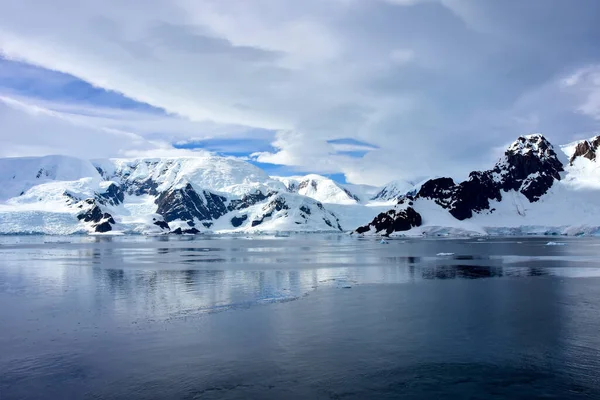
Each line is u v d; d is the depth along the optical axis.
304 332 44.12
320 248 186.62
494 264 104.12
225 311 53.44
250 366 35.31
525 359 36.41
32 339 42.59
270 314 51.69
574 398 29.78
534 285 70.81
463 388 31.30
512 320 48.03
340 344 40.44
